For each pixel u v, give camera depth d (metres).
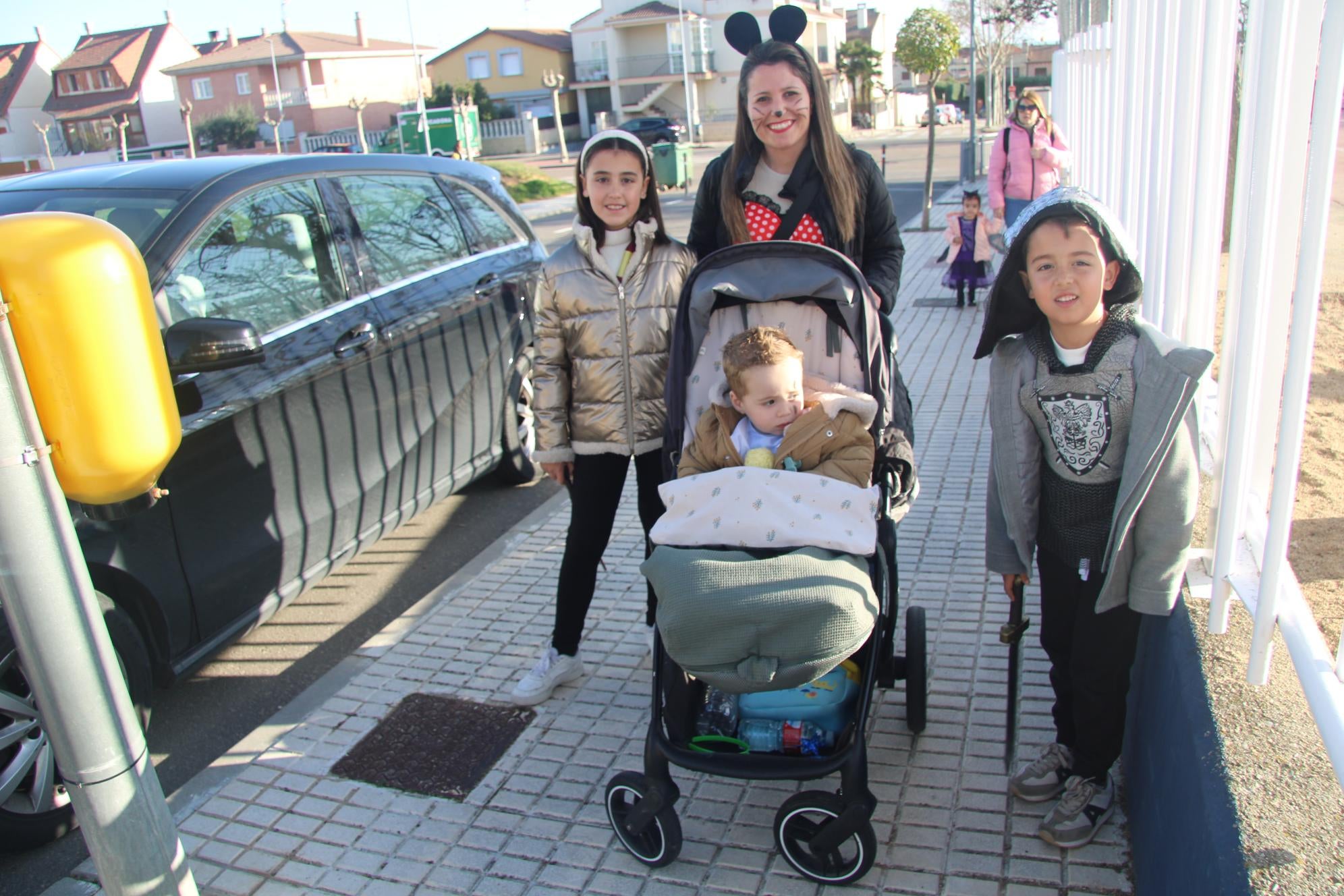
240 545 3.94
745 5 59.00
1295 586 2.32
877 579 2.84
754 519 2.68
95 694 1.99
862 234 3.57
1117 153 5.21
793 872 2.88
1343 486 3.68
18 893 3.10
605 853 3.03
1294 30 2.22
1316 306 1.95
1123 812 2.94
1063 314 2.47
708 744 2.86
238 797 3.41
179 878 2.19
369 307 4.69
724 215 3.61
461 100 61.88
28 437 1.85
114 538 3.44
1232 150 6.98
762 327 2.95
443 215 5.43
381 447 4.69
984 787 3.14
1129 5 4.40
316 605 4.90
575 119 66.31
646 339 3.57
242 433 3.93
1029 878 2.75
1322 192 1.86
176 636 3.71
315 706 3.96
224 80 68.69
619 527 5.41
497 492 6.20
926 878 2.79
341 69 67.88
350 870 3.04
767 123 3.35
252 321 4.11
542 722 3.72
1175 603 2.69
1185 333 3.32
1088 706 2.73
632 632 4.32
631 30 61.59
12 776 3.12
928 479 5.69
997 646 3.95
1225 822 1.91
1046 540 2.79
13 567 1.88
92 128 72.12
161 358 2.00
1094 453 2.58
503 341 5.60
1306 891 1.71
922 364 8.25
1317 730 2.11
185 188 4.19
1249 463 2.38
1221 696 2.24
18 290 1.79
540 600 4.70
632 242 3.61
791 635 2.44
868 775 3.15
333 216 4.71
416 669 4.16
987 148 25.20
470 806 3.29
